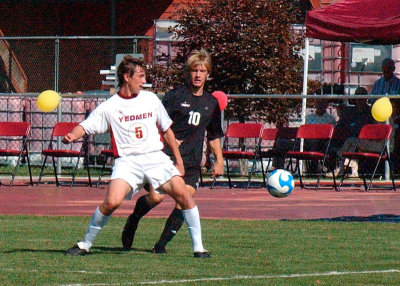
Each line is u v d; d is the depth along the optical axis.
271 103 72.69
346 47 83.25
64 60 97.25
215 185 67.50
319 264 28.69
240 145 69.62
